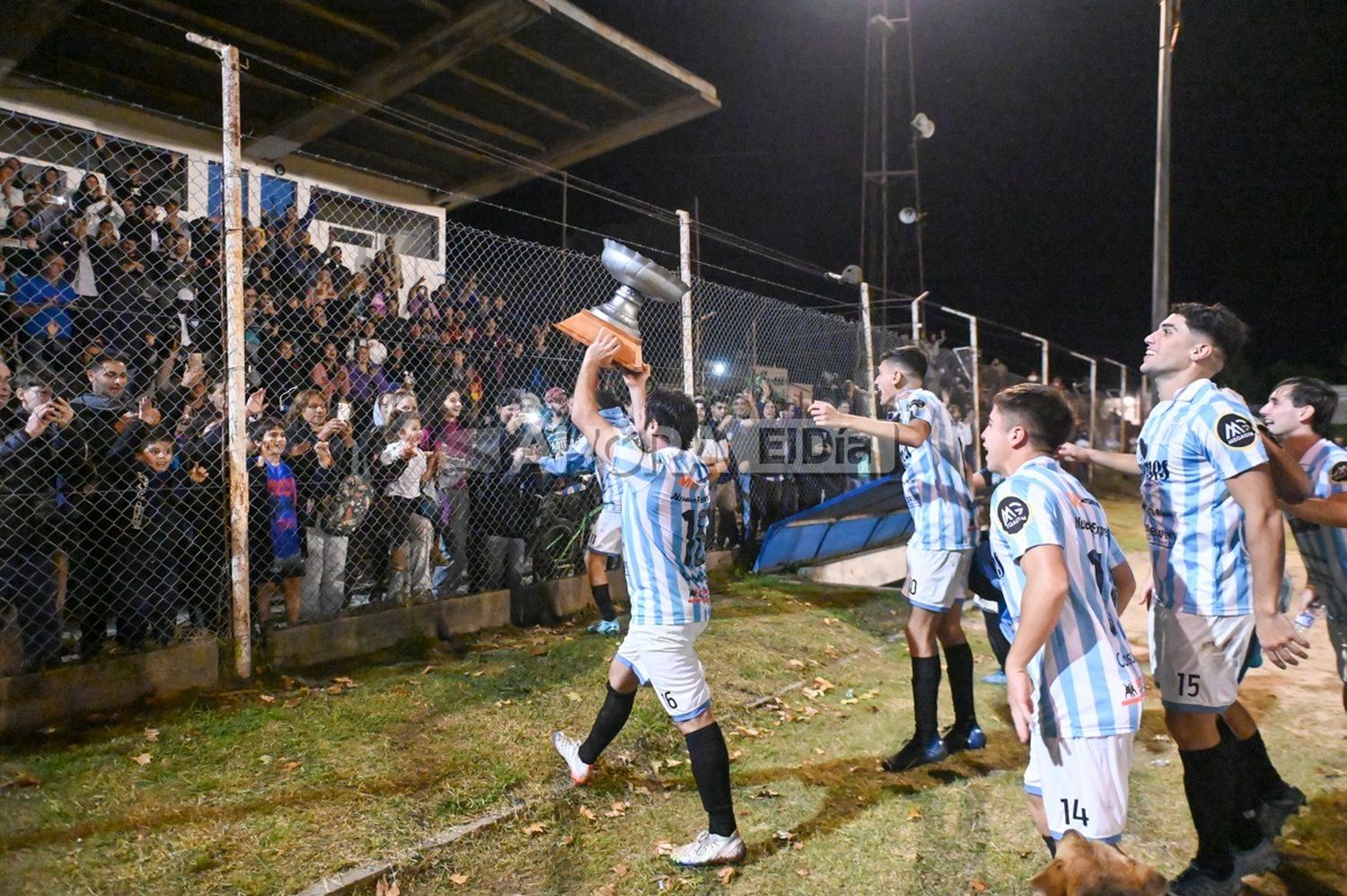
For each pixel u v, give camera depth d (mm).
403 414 5398
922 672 4109
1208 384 2971
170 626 4375
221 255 4891
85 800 3215
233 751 3684
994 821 3629
